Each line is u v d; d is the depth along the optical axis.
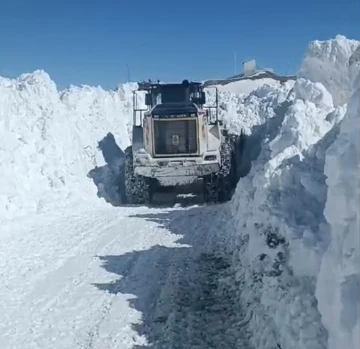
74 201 12.60
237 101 20.69
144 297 6.42
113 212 11.78
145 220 10.76
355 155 3.52
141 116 14.23
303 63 10.57
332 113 8.18
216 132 13.37
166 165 12.87
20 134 13.23
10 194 11.16
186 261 7.80
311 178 6.31
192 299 6.30
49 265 7.75
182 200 13.69
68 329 5.62
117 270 7.49
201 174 12.94
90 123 16.91
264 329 4.77
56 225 10.27
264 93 21.89
